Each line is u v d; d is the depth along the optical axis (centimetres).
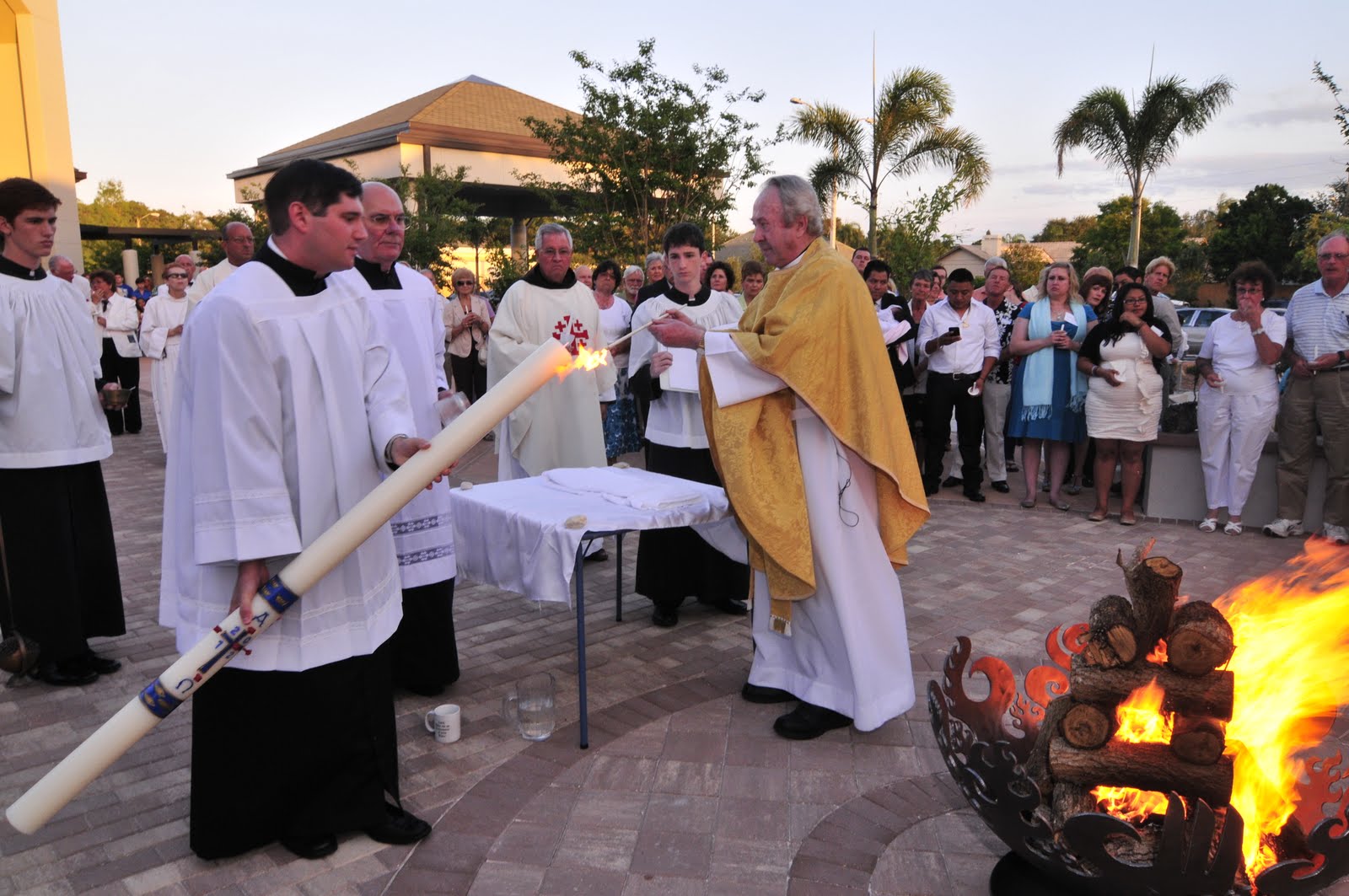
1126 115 1856
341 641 269
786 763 337
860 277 342
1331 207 1617
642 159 1549
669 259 502
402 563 373
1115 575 576
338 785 281
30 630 400
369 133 2461
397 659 390
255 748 270
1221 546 646
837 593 348
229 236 593
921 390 812
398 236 364
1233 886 208
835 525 347
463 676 421
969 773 237
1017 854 249
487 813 304
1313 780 239
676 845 285
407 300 371
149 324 968
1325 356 638
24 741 359
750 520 346
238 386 243
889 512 352
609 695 397
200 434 244
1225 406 669
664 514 362
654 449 504
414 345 370
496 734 362
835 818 300
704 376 363
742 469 345
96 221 7162
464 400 304
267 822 277
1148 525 704
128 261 2692
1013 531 683
